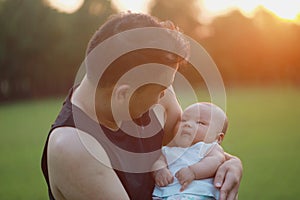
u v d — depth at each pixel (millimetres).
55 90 46281
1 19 44219
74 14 45281
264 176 10422
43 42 44938
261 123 20719
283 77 50031
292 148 14156
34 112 30859
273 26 49719
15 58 44812
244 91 42781
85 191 2396
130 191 2590
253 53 49844
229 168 2920
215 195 2908
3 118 28062
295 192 8844
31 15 44594
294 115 23266
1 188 10172
